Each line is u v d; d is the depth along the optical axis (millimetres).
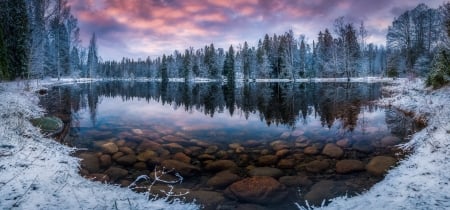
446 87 15203
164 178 6688
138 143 9594
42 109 15594
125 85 64062
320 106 19625
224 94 33750
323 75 60125
